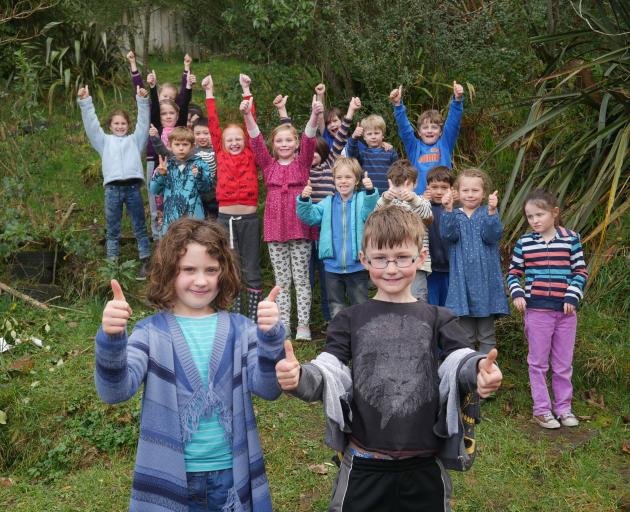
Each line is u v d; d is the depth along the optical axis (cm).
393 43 627
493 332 450
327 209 500
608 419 421
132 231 691
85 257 598
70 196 726
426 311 252
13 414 419
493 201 426
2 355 477
